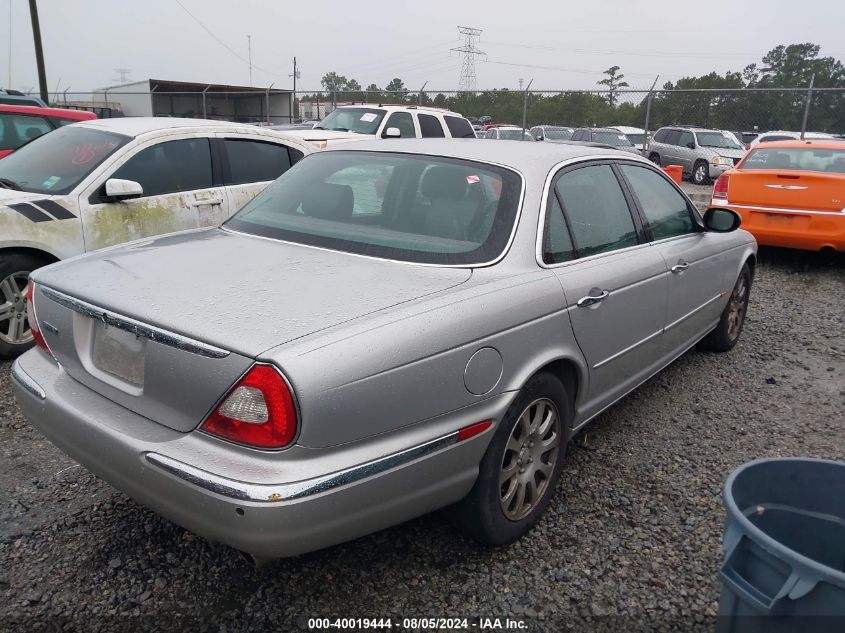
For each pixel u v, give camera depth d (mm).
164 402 2279
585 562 2871
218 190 5902
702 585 2756
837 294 7566
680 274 4070
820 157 8438
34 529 2992
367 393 2197
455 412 2477
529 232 2969
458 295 2555
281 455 2088
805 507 2098
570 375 3156
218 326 2207
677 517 3207
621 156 3932
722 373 5066
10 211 4676
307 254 2912
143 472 2246
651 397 4605
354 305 2395
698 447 3904
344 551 2904
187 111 25328
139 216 5328
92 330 2564
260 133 6418
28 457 3596
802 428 4188
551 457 3082
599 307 3195
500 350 2615
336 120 13141
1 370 4680
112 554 2846
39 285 2830
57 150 5543
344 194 3305
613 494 3389
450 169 3213
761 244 8523
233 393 2107
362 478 2195
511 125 18953
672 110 16781
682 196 4480
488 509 2727
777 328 6258
